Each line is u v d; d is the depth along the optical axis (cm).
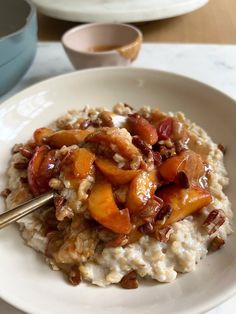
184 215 17
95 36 28
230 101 21
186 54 29
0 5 28
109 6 31
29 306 14
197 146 20
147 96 23
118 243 16
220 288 14
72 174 17
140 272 16
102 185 17
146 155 18
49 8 31
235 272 15
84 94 23
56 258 16
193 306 14
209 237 16
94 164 17
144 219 16
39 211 17
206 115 21
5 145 21
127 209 16
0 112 21
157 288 15
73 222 16
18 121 21
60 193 17
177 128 19
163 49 29
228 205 18
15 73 25
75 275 15
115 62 26
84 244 16
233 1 36
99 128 19
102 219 16
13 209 16
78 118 21
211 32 31
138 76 23
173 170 17
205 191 17
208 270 16
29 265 16
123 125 19
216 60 28
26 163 19
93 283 15
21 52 24
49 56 29
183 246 16
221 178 19
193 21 33
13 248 16
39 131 20
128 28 27
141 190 16
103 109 22
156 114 21
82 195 16
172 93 22
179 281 15
